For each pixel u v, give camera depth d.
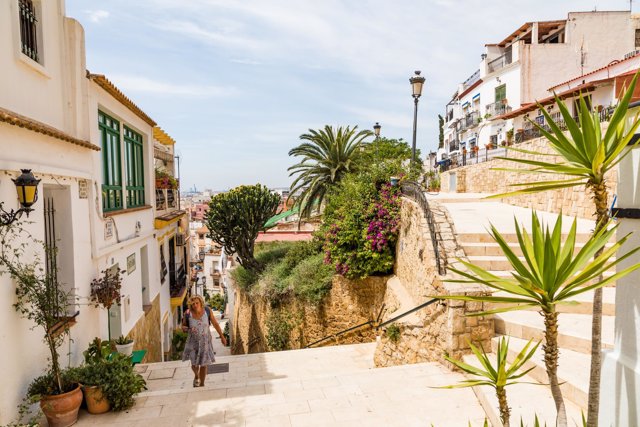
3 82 5.02
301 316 13.12
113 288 6.98
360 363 8.68
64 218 6.33
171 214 14.45
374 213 11.02
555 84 24.52
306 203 19.83
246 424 4.76
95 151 7.40
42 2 6.05
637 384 2.68
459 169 22.88
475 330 5.83
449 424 4.51
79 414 5.11
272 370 8.09
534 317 5.94
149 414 5.08
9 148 4.68
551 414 3.99
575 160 1.99
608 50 24.27
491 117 27.45
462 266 6.70
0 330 4.29
